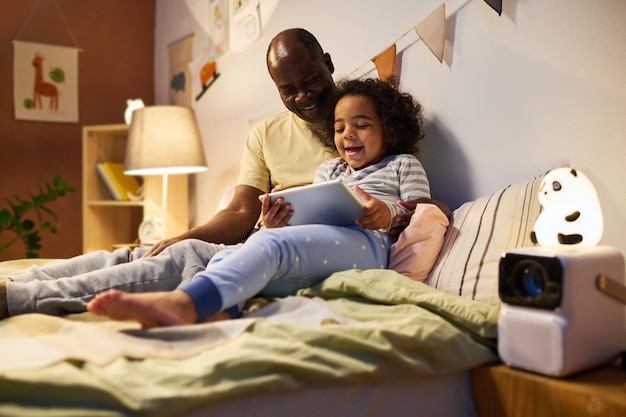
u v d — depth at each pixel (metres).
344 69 2.10
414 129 1.69
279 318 1.04
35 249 3.17
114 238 3.37
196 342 0.91
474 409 1.02
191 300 1.00
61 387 0.71
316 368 0.86
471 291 1.22
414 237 1.37
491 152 1.58
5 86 3.36
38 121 3.45
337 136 1.62
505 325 0.98
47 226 3.22
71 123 3.54
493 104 1.57
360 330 0.94
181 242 1.34
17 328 1.00
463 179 1.66
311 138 1.91
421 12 1.77
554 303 0.91
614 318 0.99
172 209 3.10
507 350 0.97
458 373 1.01
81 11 3.56
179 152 2.71
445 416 1.00
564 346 0.90
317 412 0.87
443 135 1.72
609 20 1.30
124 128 3.11
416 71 1.81
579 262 0.93
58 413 0.69
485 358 1.01
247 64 2.72
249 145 2.03
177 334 0.92
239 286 1.07
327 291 1.19
